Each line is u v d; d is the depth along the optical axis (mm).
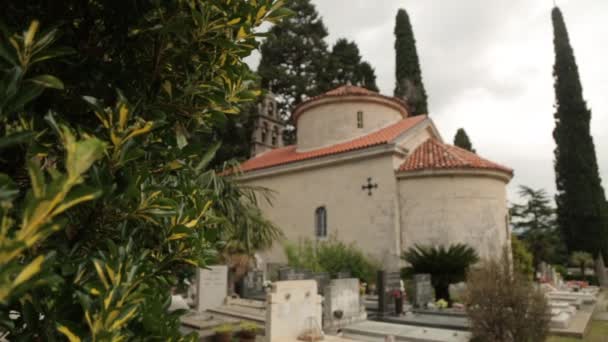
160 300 1774
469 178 18484
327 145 24141
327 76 45500
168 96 2084
